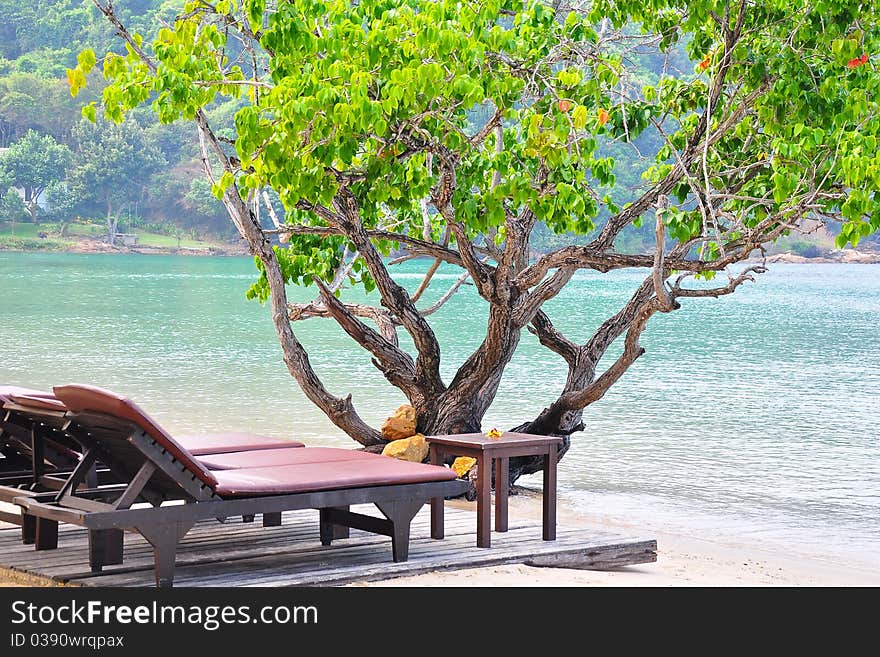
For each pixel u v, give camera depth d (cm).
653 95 844
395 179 820
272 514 626
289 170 698
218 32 727
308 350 2398
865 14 746
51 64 12456
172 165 11269
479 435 616
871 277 8050
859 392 1778
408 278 6347
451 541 592
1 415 570
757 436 1320
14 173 10938
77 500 474
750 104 811
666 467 1106
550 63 761
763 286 6419
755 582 621
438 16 686
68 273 6750
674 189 845
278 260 958
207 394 1599
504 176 844
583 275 8856
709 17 820
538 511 868
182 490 491
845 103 765
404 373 923
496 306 870
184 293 4872
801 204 746
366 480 514
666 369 2127
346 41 699
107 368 1944
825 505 938
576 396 892
